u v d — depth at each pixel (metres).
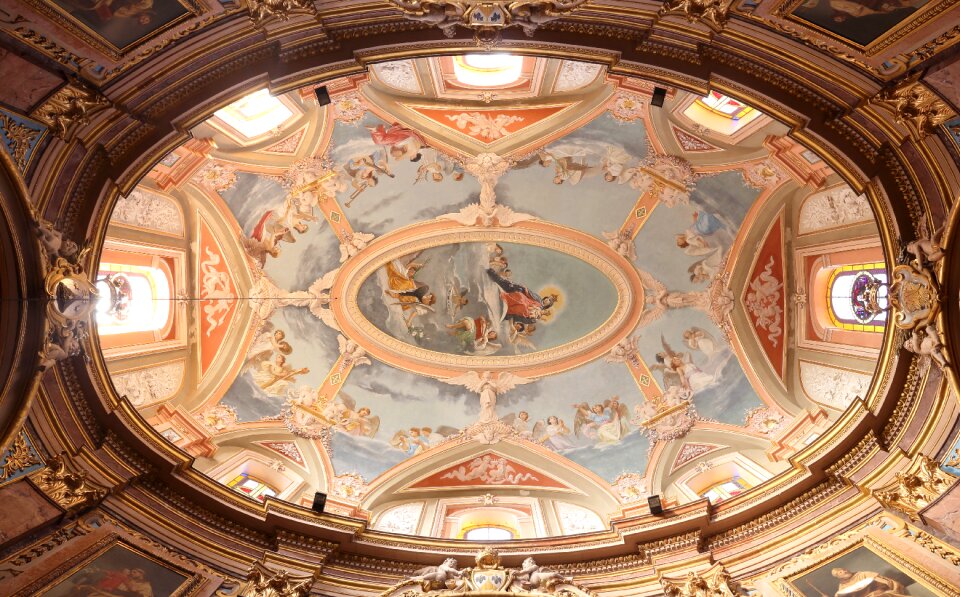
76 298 10.90
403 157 18.12
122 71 9.97
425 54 11.62
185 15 9.67
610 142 17.75
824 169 15.41
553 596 12.66
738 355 18.03
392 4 10.62
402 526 16.75
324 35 11.25
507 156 18.11
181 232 16.97
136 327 15.89
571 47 11.52
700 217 18.30
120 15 9.11
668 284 19.05
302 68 11.30
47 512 11.38
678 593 13.15
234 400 17.58
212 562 13.00
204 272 17.53
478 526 17.03
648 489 17.25
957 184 10.38
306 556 13.81
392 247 19.23
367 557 14.33
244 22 10.48
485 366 19.70
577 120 17.36
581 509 17.47
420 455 18.52
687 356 18.66
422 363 19.61
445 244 19.47
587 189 18.70
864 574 11.73
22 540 10.91
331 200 18.44
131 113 10.68
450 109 17.28
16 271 10.20
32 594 10.42
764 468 16.47
